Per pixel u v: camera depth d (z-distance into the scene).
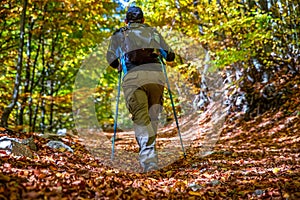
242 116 10.91
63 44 14.51
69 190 2.80
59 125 16.97
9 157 3.76
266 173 4.23
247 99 11.31
